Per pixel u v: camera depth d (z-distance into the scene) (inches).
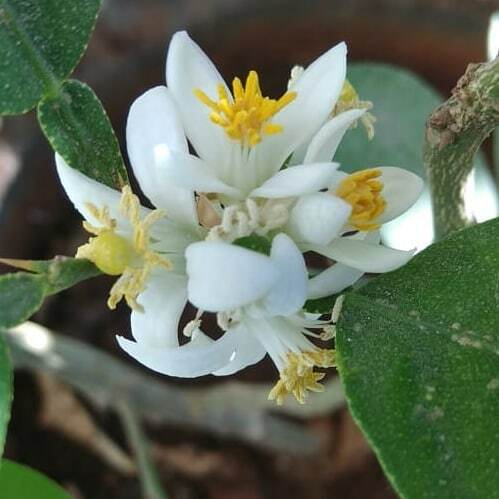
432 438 2.4
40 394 6.2
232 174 2.7
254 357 2.8
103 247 2.3
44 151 5.8
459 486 2.4
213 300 2.3
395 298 2.7
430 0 5.9
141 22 6.9
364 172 2.6
